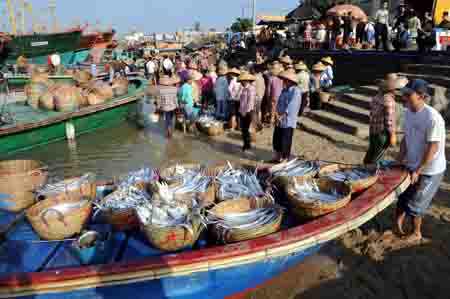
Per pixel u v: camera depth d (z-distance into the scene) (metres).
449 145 7.82
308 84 11.38
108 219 3.71
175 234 3.19
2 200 4.23
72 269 2.91
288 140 6.93
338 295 3.80
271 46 23.52
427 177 4.21
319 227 3.45
